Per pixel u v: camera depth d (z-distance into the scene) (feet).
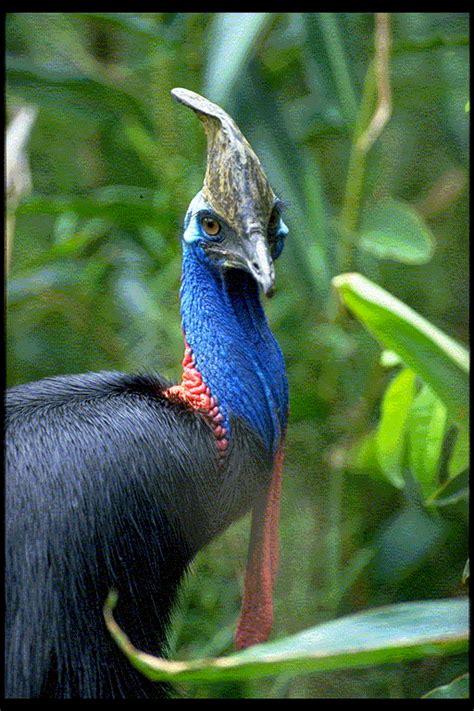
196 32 25.72
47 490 14.92
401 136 30.58
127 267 27.91
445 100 28.71
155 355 26.53
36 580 14.71
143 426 15.72
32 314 28.86
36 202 24.41
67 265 27.96
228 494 16.72
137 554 15.39
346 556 26.45
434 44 25.13
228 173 15.81
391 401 18.70
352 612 25.49
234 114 24.47
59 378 16.57
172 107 26.21
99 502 15.06
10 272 27.32
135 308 26.61
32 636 14.66
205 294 16.69
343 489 26.66
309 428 26.68
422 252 24.14
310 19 24.04
